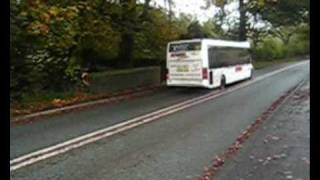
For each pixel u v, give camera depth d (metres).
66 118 16.00
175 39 31.47
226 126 14.17
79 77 22.48
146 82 28.53
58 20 19.19
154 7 29.62
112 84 24.58
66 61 21.52
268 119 15.37
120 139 12.16
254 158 9.80
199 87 27.34
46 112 17.11
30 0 18.19
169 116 16.39
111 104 20.19
